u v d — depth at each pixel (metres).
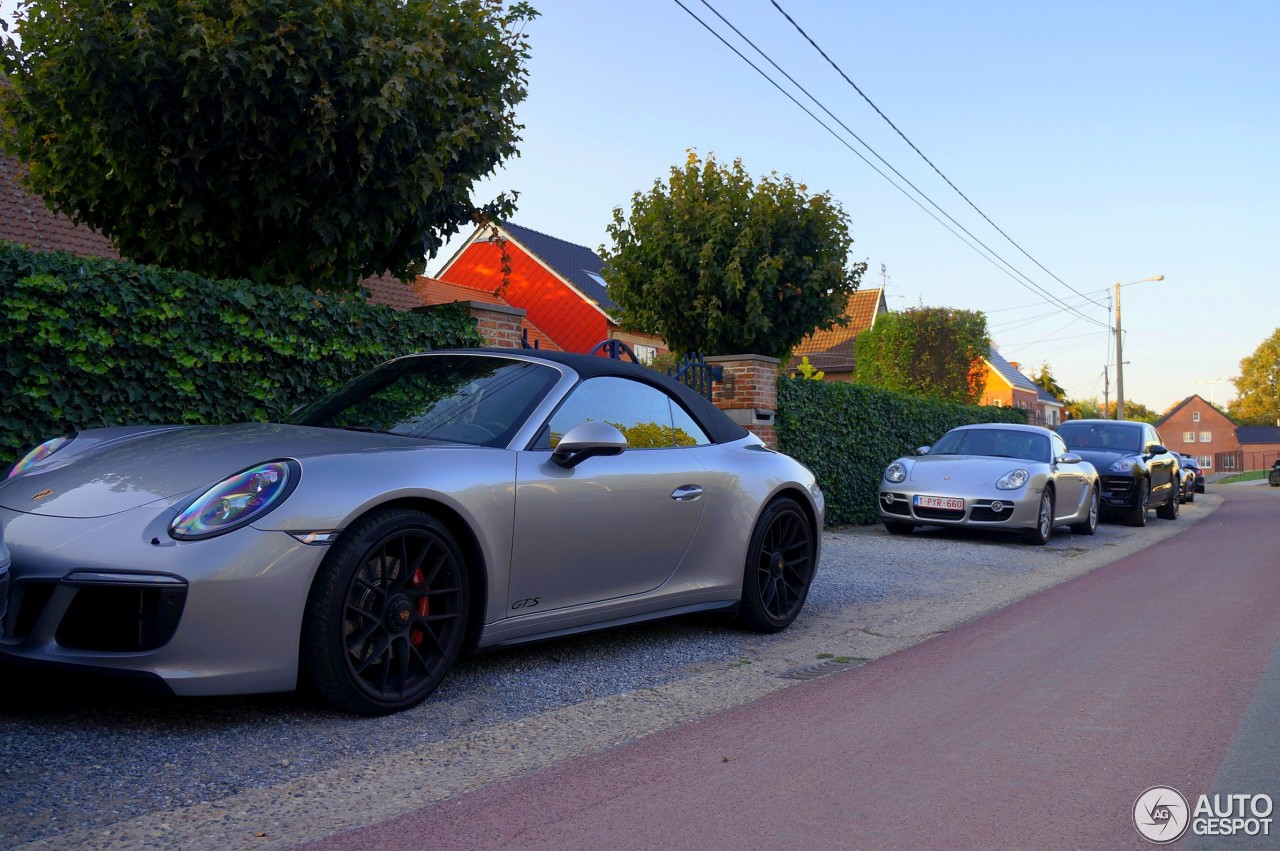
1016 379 43.69
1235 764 2.96
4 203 10.65
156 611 2.90
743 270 12.02
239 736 3.06
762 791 2.70
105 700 3.33
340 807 2.54
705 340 12.53
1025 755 3.04
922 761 2.98
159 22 5.61
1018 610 5.93
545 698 3.69
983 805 2.61
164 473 3.27
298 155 6.08
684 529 4.45
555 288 28.22
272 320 5.55
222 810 2.49
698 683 4.01
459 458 3.57
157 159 5.94
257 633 2.99
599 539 4.02
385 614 3.30
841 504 11.46
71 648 2.97
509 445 3.79
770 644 4.86
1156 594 6.54
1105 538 11.61
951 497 10.01
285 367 5.65
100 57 5.49
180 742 2.98
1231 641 4.87
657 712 3.55
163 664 2.91
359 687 3.22
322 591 3.12
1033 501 9.90
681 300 12.29
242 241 6.65
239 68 5.57
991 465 10.24
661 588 4.41
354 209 6.37
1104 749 3.11
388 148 6.23
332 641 3.13
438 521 3.42
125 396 4.91
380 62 5.80
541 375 4.17
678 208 12.02
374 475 3.28
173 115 5.88
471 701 3.58
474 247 29.25
